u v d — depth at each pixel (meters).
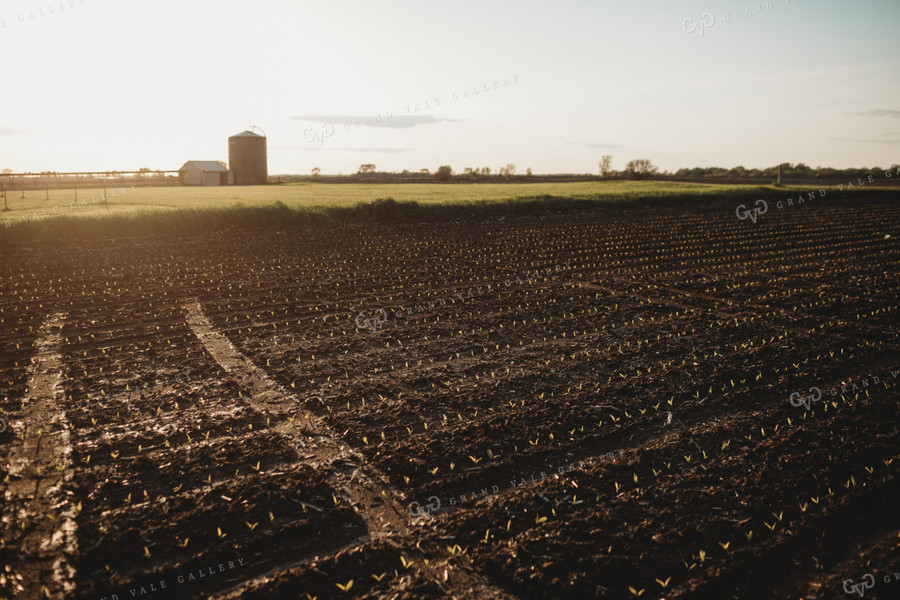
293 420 7.34
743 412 7.57
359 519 5.39
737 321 11.83
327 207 29.39
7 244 20.70
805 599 4.43
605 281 15.73
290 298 13.71
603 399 7.93
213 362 9.38
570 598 4.42
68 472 6.08
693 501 5.61
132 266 17.25
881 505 5.56
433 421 7.34
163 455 6.39
